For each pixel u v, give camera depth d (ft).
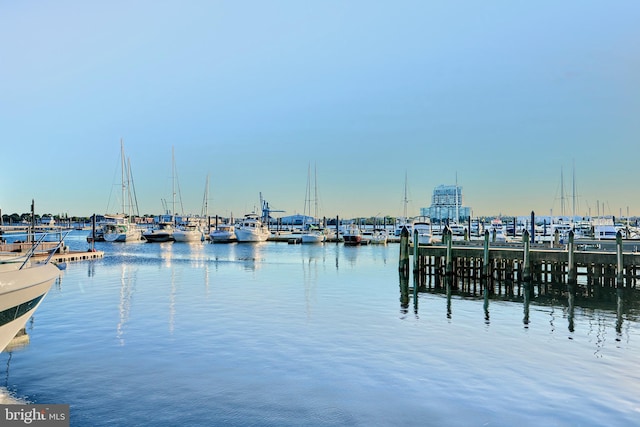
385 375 51.01
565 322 79.30
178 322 74.74
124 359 55.52
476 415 41.39
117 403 43.11
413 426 39.34
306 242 366.22
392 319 79.30
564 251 123.03
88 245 327.67
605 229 275.39
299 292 109.19
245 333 68.08
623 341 66.39
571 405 43.55
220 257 226.58
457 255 136.77
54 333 67.15
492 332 71.00
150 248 307.58
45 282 46.60
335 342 63.72
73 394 45.06
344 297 102.47
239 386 47.47
